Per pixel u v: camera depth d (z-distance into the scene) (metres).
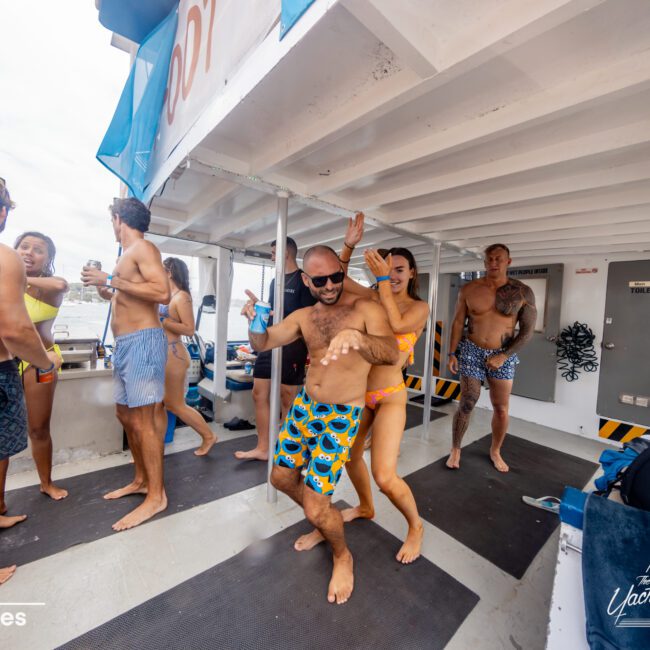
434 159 1.83
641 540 0.87
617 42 1.01
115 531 1.83
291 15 0.93
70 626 1.29
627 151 1.56
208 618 1.35
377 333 1.40
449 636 1.33
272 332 1.59
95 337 2.92
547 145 1.67
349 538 1.87
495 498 2.39
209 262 4.42
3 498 1.91
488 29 0.94
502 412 2.80
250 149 1.85
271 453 2.11
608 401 3.61
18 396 1.47
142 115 2.38
